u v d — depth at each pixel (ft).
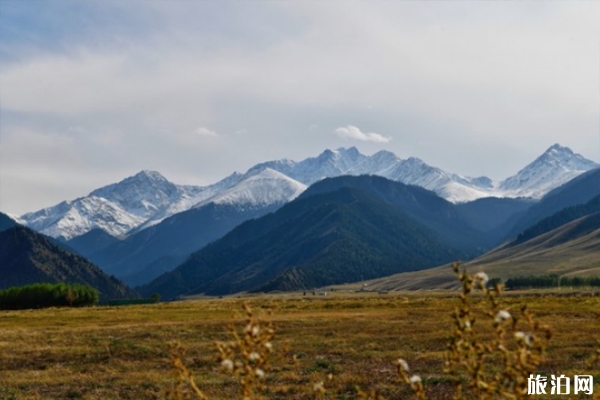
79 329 188.34
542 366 99.14
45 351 139.85
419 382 22.27
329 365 107.55
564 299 296.10
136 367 118.93
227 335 159.02
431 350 123.75
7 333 177.78
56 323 224.33
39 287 480.23
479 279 20.20
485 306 21.09
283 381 94.07
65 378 107.45
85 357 132.05
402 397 80.89
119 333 172.55
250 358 20.38
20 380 106.73
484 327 139.03
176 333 167.73
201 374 104.94
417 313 218.79
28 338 164.86
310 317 206.90
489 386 19.97
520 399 19.21
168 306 367.86
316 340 143.02
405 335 148.15
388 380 92.73
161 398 87.25
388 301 314.14
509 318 19.52
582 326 153.79
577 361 102.37
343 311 246.68
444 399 76.13
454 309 20.71
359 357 117.60
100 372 114.73
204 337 157.89
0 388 100.01
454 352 20.71
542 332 19.57
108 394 92.27
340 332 159.12
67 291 481.87
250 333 20.70
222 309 294.05
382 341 139.44
